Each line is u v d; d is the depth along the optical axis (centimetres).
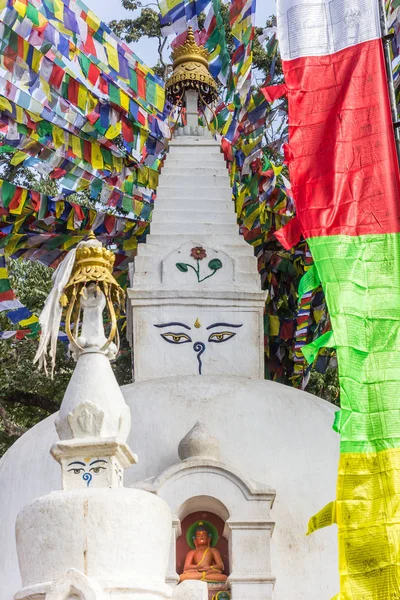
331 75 1060
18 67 1263
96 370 768
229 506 993
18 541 691
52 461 1110
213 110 1552
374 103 1038
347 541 848
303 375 1714
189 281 1334
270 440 1099
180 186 1430
